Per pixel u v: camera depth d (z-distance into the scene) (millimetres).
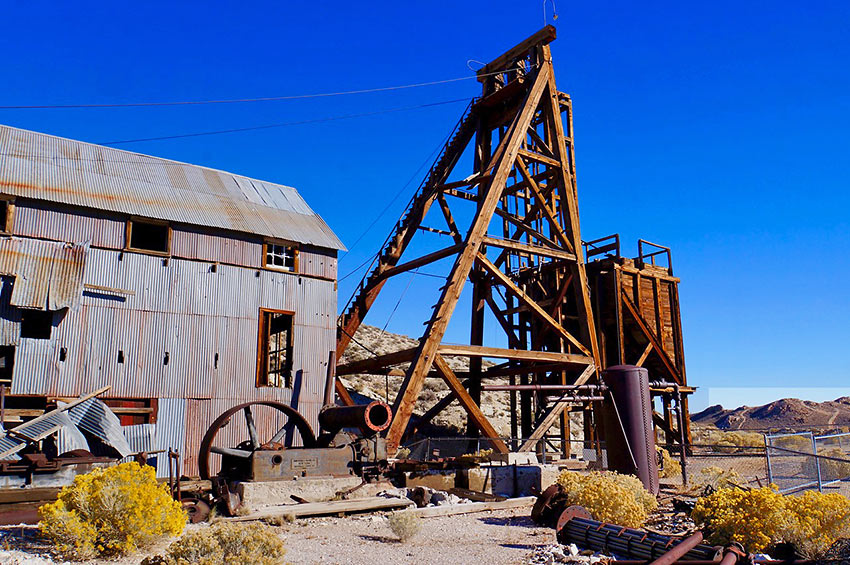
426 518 15031
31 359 18875
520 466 20141
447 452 31812
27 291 18953
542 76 31391
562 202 31500
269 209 26281
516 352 27000
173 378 21172
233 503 14672
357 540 12281
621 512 13164
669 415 36188
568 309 35688
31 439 16438
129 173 24109
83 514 10648
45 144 23625
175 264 22078
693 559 9188
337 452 17953
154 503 11125
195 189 25234
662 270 37719
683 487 20062
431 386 54531
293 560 10398
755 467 26516
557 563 10039
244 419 22203
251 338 23016
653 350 35688
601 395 18500
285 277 24312
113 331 20438
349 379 53000
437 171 34906
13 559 9719
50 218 20266
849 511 10383
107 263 20828
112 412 19438
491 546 11609
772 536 10289
